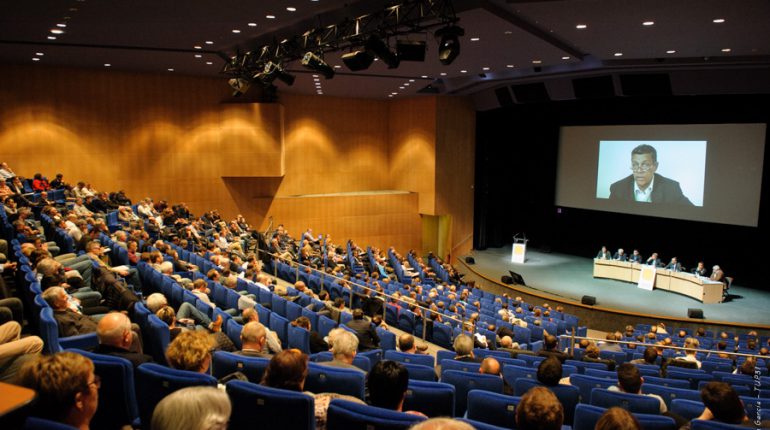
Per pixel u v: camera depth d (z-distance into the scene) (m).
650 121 19.55
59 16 10.17
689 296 17.16
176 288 7.31
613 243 22.34
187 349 3.11
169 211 15.52
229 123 18.92
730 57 14.26
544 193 23.44
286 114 21.11
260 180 20.05
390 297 11.17
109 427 3.12
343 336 4.32
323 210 21.28
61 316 4.81
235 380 2.85
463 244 23.50
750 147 17.36
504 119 24.14
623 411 1.96
